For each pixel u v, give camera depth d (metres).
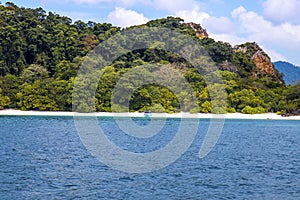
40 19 118.25
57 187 23.05
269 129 64.50
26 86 80.25
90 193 21.89
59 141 43.19
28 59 100.12
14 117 73.50
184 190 23.00
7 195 21.28
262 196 22.09
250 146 43.91
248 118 81.88
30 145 39.84
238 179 26.23
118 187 23.31
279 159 35.12
